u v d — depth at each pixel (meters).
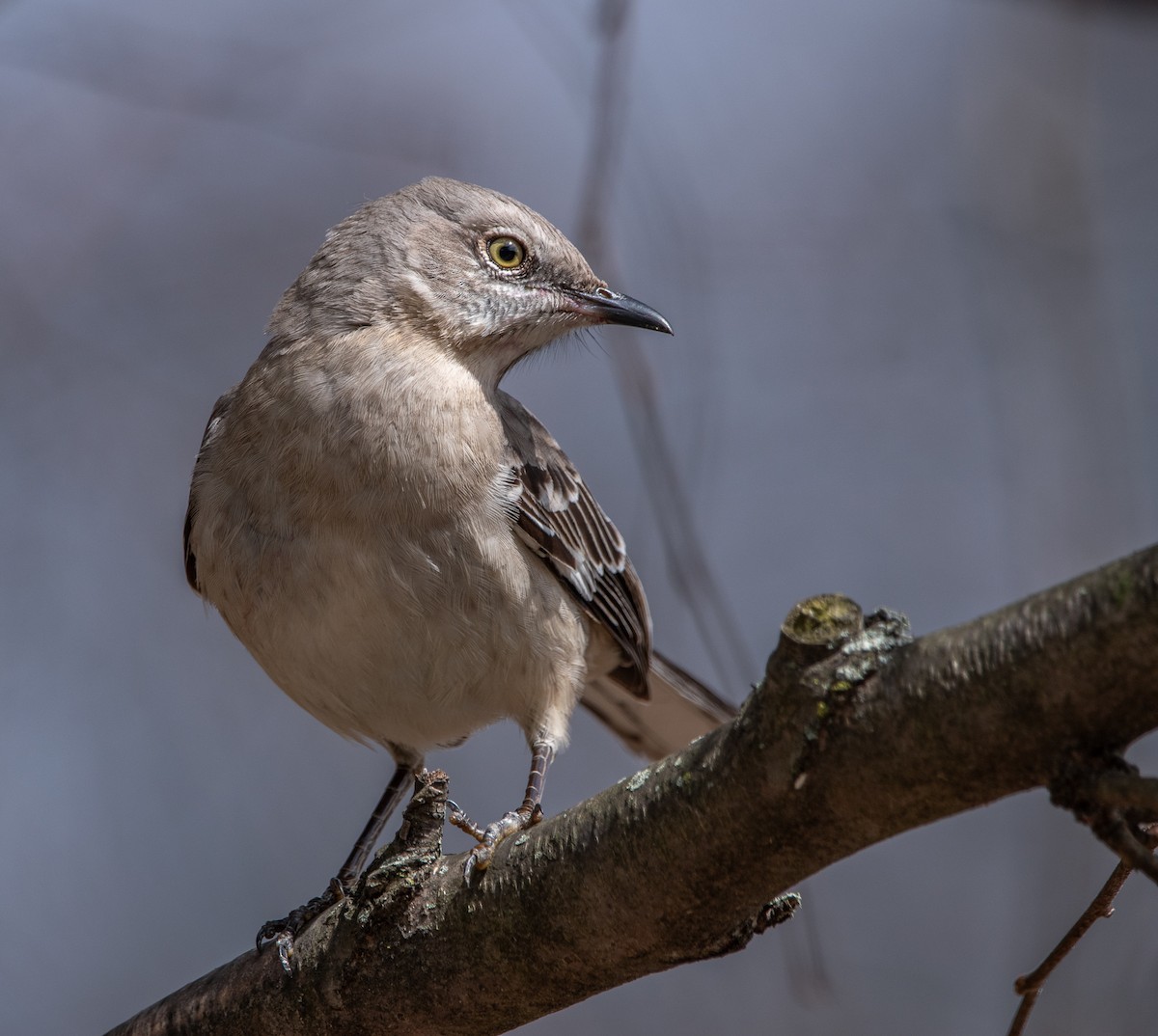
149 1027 6.75
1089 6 11.22
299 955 6.36
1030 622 4.22
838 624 4.62
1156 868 4.12
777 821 4.80
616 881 5.26
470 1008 5.89
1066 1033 9.95
